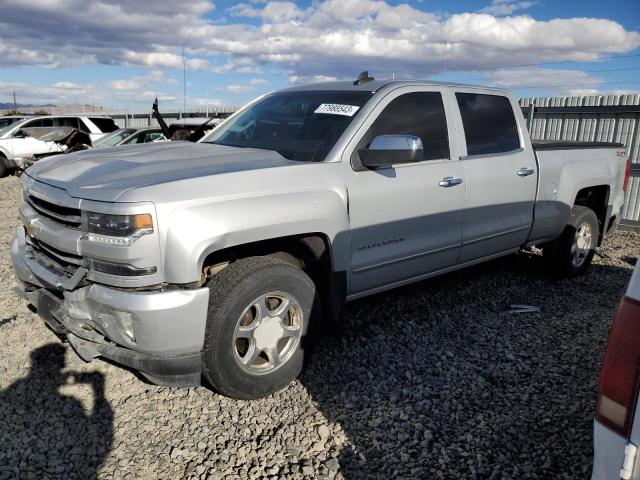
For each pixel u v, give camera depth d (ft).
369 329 14.21
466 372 12.16
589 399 11.06
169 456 9.12
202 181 9.80
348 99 13.34
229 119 15.57
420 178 13.17
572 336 14.23
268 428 9.98
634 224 29.73
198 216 9.45
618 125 30.83
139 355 9.62
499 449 9.46
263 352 10.85
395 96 13.23
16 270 12.07
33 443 9.27
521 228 16.47
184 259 9.29
